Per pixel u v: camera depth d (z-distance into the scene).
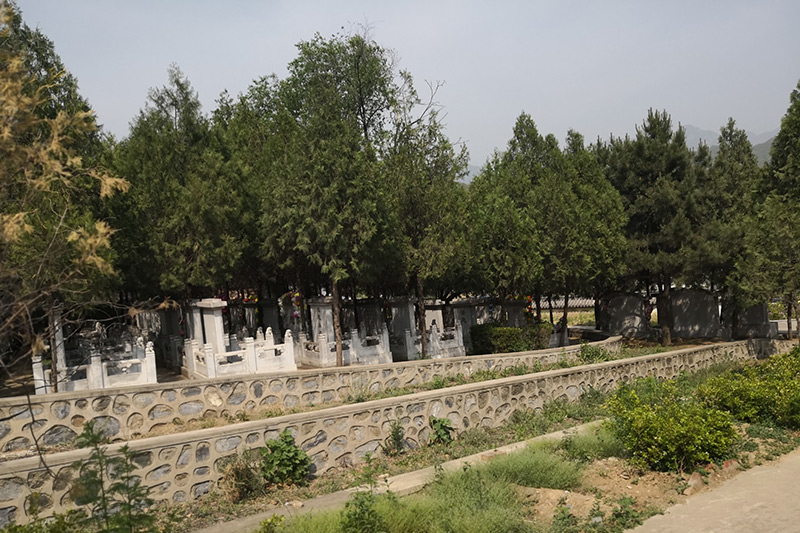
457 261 21.47
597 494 8.80
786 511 8.00
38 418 10.88
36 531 6.46
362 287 27.03
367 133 30.94
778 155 26.89
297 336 22.70
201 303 19.45
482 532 7.14
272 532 7.16
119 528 5.96
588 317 48.06
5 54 5.74
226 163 21.53
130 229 19.50
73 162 5.68
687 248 26.61
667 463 9.68
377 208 19.08
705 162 30.50
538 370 20.31
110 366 16.05
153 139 21.45
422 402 13.07
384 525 7.20
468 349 25.80
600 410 15.82
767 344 27.62
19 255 8.28
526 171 28.77
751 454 10.84
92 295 14.09
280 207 19.34
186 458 9.57
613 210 26.78
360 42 29.36
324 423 11.30
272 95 37.88
